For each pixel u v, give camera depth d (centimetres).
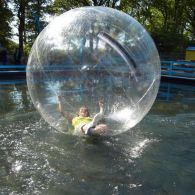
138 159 311
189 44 1802
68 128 375
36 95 356
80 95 356
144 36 349
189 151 337
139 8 1991
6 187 250
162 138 379
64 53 346
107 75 340
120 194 241
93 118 360
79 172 279
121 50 332
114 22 343
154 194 241
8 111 523
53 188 249
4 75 1114
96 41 339
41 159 307
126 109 341
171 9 2062
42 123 436
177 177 273
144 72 332
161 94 754
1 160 304
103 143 353
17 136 377
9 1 1560
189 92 796
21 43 1596
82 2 1788
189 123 452
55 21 361
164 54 1677
